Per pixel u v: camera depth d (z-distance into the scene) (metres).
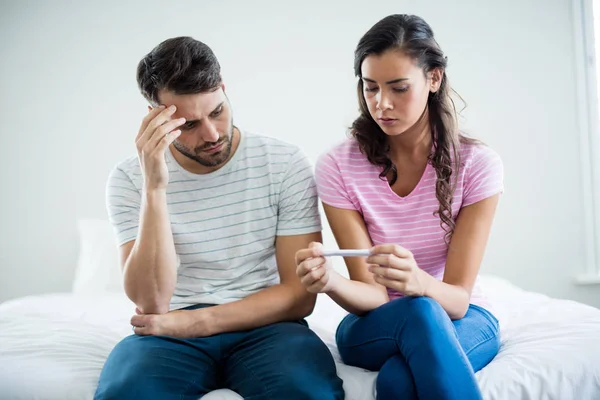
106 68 2.97
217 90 1.50
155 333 1.48
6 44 2.97
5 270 2.99
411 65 1.51
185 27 2.96
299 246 1.62
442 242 1.63
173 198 1.64
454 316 1.50
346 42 2.97
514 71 2.97
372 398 1.41
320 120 2.97
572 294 3.01
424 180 1.63
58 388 1.42
